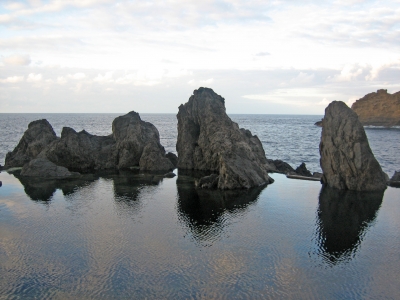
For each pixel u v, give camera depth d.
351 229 35.41
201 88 73.19
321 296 23.36
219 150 63.38
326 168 55.12
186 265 27.12
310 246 31.11
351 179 51.78
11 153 73.56
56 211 40.44
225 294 23.34
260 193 49.28
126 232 33.88
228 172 52.41
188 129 72.19
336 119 54.69
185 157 70.19
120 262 27.50
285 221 37.62
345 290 24.11
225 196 47.72
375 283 25.08
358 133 52.38
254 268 26.86
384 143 125.62
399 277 26.02
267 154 95.88
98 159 70.38
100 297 22.88
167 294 23.23
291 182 56.97
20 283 24.48
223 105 70.06
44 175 60.88
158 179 58.97
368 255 29.48
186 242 31.55
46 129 76.62
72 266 26.81
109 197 46.81
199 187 52.78
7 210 40.72
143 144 72.50
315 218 38.69
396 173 57.59
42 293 23.30
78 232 33.75
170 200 45.44
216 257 28.58
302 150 105.12
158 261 27.72
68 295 23.09
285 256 29.03
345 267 27.33
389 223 37.28
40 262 27.50
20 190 50.25
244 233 33.97
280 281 25.06
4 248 30.08
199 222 37.03
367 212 40.94
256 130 197.50
